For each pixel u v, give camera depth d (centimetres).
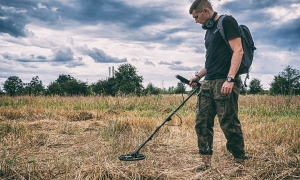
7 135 543
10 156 413
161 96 1292
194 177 321
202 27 350
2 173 322
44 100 1367
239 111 991
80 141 513
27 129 591
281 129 570
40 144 490
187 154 430
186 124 666
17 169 333
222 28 320
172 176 326
